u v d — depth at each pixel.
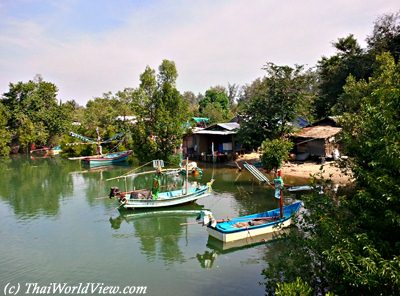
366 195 7.18
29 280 13.71
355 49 53.22
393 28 41.12
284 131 35.09
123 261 15.30
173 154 44.34
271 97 34.91
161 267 14.57
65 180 36.31
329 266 7.71
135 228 20.12
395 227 7.14
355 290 7.14
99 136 53.28
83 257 15.84
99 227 20.38
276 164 28.14
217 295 12.11
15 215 23.11
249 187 28.89
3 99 67.31
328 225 7.70
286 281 8.95
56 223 21.23
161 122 42.34
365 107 8.67
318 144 35.72
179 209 23.67
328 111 47.03
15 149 67.88
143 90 44.56
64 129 69.00
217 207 23.56
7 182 35.75
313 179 10.09
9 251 16.72
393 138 6.89
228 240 16.36
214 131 44.25
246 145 37.47
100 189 31.31
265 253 15.58
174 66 44.88
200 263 14.87
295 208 19.28
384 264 6.22
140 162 46.47
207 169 38.72
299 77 34.28
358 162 8.38
